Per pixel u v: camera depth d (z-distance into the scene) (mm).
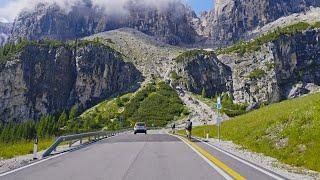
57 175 13047
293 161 19375
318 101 29406
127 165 15953
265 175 13273
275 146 24953
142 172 13711
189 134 37938
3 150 25344
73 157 20031
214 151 23734
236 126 47031
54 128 158625
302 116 26641
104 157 19719
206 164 16406
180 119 196125
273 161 20047
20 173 13711
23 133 150250
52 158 19766
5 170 14867
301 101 44125
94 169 14648
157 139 39250
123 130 85500
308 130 23125
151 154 21328
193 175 12992
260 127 34344
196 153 22016
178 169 14633
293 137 23766
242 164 16703
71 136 29625
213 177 12539
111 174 13172
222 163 16859
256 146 27469
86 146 29156
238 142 33438
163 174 13195
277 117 34125
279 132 27484
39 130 153375
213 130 54625
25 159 19844
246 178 12375
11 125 163625
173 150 24172
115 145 29469
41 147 28750
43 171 14219
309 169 17609
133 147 27016
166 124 184125
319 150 19391
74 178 12273
